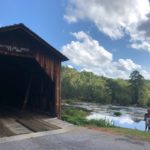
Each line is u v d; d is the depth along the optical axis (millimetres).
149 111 17766
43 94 16625
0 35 13422
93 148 9531
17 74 19578
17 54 13992
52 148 9336
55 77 15594
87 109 40312
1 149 9102
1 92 21422
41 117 15281
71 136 11211
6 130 11742
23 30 14102
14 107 19141
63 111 19859
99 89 98688
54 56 15586
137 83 106062
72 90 82750
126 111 47844
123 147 9859
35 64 16656
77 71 131250
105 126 14938
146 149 9750
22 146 9492
